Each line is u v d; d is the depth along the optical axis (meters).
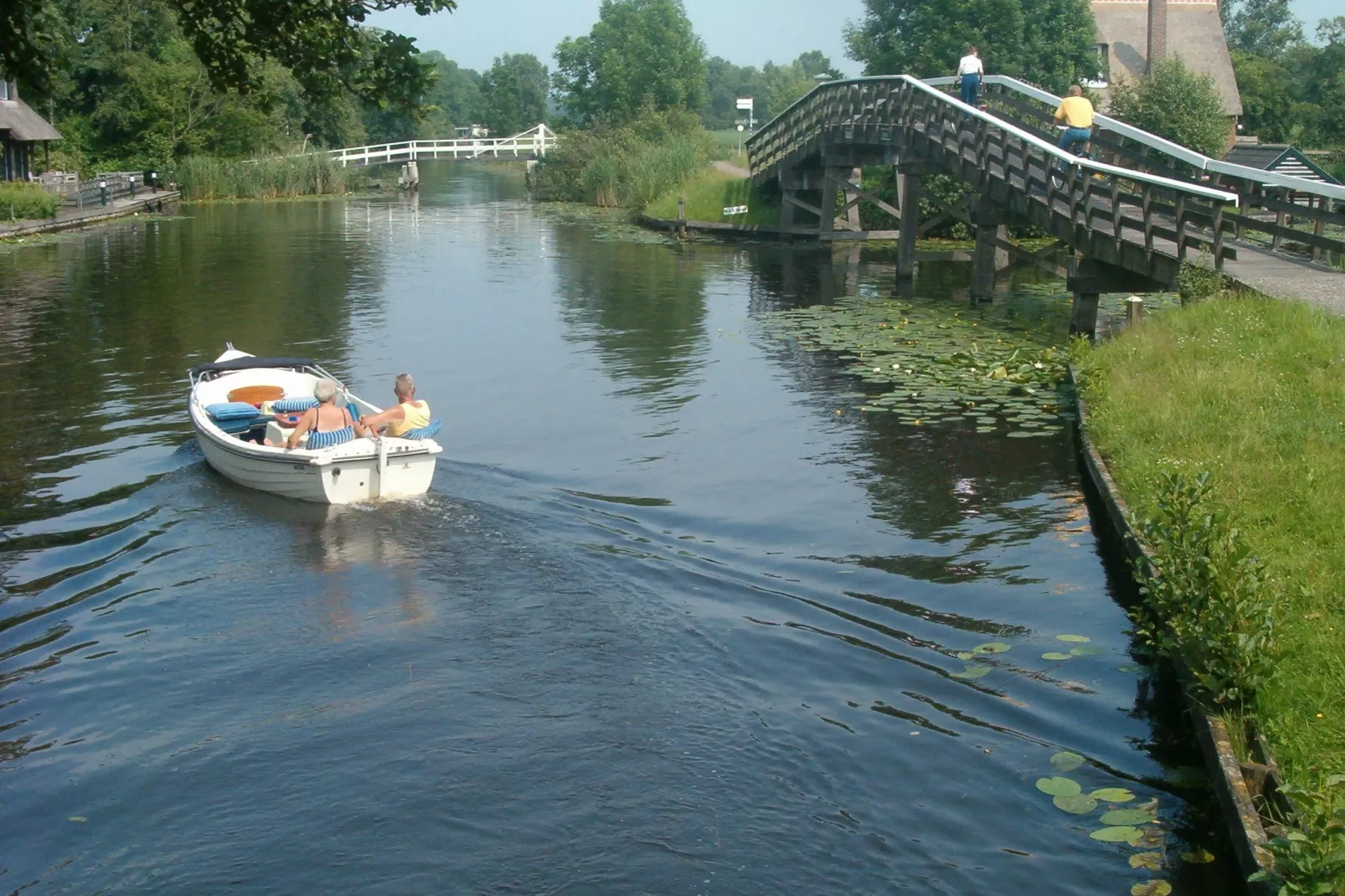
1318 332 12.91
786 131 37.84
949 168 25.05
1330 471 9.38
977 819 6.47
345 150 66.31
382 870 6.17
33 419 15.09
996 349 18.97
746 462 13.08
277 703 7.85
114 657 8.55
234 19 12.83
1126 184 24.70
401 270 30.31
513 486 12.28
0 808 6.81
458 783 6.88
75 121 59.97
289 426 12.46
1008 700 7.73
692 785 6.81
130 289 26.44
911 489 12.03
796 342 20.17
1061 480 12.20
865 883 5.98
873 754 7.12
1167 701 7.67
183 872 6.21
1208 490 8.25
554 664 8.28
